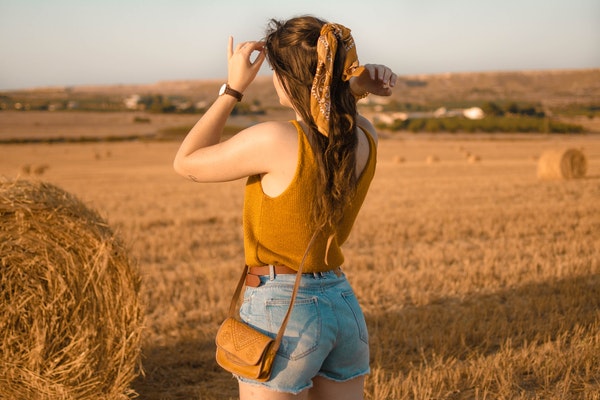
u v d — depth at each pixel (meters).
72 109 151.25
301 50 1.86
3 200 3.62
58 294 3.74
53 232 3.75
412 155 46.34
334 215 1.84
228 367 1.92
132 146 70.12
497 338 4.95
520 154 46.44
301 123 1.87
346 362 2.00
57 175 31.34
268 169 1.84
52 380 3.73
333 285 1.96
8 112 134.38
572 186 18.97
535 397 3.77
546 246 8.81
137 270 3.93
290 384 1.88
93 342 3.81
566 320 5.14
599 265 7.22
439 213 12.84
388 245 9.55
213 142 1.99
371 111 158.62
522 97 193.75
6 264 3.67
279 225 1.86
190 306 6.25
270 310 1.89
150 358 4.72
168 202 17.42
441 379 4.02
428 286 6.76
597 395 3.65
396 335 5.01
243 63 1.96
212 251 9.28
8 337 3.67
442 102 189.00
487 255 8.21
